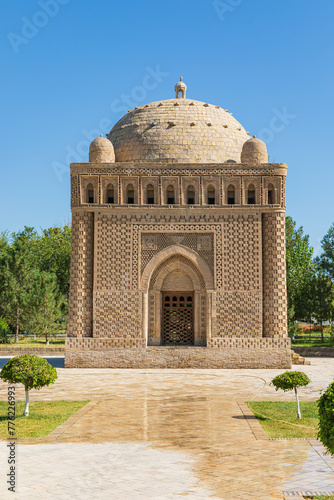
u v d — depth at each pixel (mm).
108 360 28516
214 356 28516
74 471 10414
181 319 30094
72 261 29141
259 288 28828
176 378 24375
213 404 17781
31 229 70188
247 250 29094
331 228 45312
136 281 29016
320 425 10008
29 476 10109
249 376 25109
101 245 29141
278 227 29125
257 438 13141
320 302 44000
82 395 19562
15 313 45656
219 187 29422
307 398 18969
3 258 46406
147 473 10312
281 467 10766
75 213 29359
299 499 9008
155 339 29547
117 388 21297
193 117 31938
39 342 47281
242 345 28562
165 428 14250
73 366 28500
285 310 28719
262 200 29281
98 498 8953
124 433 13656
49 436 13266
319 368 28594
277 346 28484
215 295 28922
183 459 11281
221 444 12562
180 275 30078
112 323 28781
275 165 29297
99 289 28938
